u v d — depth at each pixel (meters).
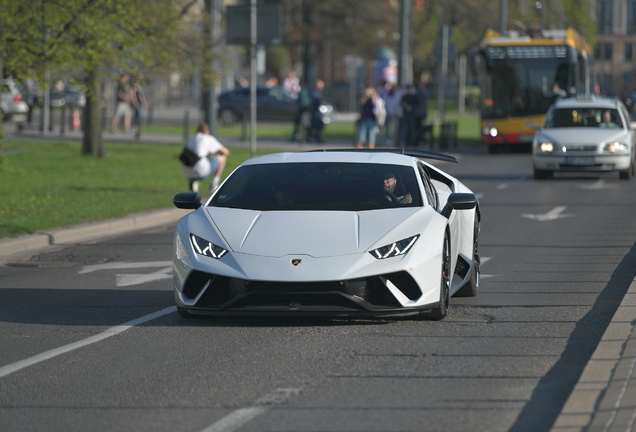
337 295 22.19
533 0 194.88
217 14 80.94
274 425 16.09
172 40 75.12
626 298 25.27
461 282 26.58
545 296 27.75
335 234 23.03
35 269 34.53
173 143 100.12
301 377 19.16
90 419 16.64
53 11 58.62
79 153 84.12
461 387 18.23
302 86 102.00
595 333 22.84
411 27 198.12
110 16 61.81
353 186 25.34
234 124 138.75
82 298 28.77
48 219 44.75
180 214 49.78
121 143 99.56
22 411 17.19
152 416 16.73
